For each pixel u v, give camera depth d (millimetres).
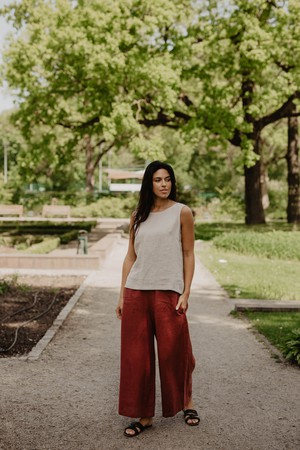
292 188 29500
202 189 60062
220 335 6496
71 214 38812
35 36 21406
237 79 23625
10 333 6379
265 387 4629
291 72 20891
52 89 22734
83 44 19594
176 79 20078
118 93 22016
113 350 5805
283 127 40438
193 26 22000
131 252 3865
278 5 21344
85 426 3758
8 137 66062
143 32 20609
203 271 12086
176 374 3695
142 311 3670
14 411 4008
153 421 3867
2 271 11641
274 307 7742
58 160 25859
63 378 4820
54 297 8672
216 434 3641
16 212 32062
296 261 14055
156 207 3762
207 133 23094
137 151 21844
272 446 3457
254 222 26500
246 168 26266
